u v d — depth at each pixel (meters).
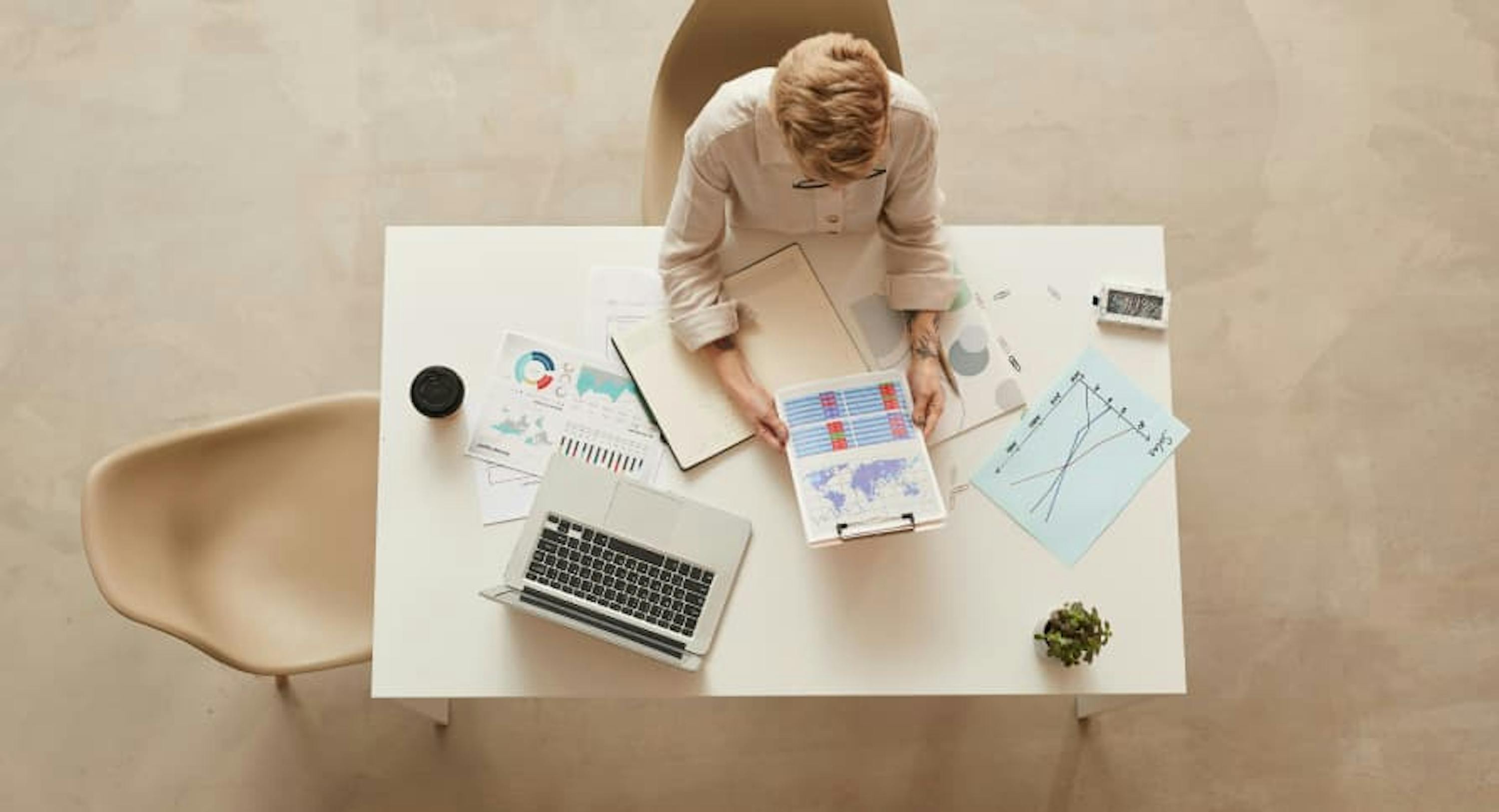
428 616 1.88
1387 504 2.73
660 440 1.94
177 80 2.84
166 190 2.80
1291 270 2.82
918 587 1.90
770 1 2.12
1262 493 2.73
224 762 2.58
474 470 1.92
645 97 2.84
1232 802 2.61
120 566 1.92
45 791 2.56
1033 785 2.60
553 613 1.83
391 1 2.86
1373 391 2.77
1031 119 2.85
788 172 1.84
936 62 2.86
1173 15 2.87
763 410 1.89
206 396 2.73
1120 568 1.91
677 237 1.92
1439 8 2.88
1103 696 2.30
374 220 2.80
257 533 2.17
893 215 1.95
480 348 1.96
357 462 2.21
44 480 2.69
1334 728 2.64
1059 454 1.94
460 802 2.58
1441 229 2.83
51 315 2.75
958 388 1.96
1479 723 2.64
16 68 2.83
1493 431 2.76
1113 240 2.01
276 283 2.77
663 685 1.87
